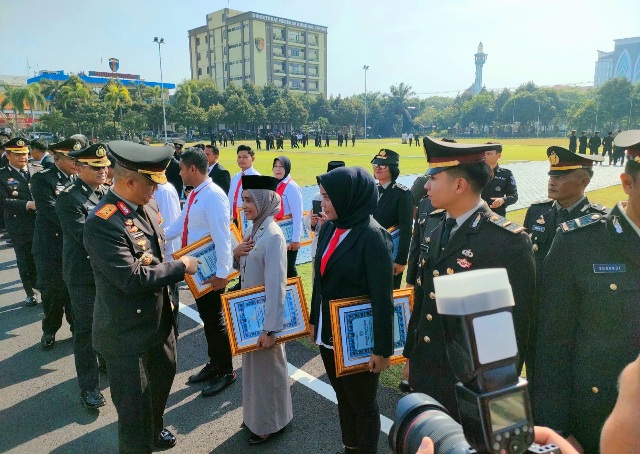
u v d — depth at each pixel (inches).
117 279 93.0
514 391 28.6
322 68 4498.0
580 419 71.0
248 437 122.2
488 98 3681.1
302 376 154.5
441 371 80.0
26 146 254.1
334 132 3604.8
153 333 101.9
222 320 146.6
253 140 2731.3
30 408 139.4
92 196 144.3
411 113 4165.8
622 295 66.7
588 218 73.6
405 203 168.1
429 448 32.8
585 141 1050.7
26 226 223.1
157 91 2997.0
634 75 4928.6
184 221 157.9
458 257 79.6
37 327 201.8
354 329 94.9
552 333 73.3
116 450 119.6
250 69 3944.4
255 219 119.6
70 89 2378.2
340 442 119.3
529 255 75.6
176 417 132.6
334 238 99.6
